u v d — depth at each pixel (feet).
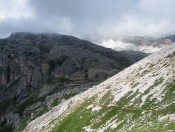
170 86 356.59
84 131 385.91
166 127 226.38
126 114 350.84
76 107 496.23
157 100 343.26
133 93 395.14
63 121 468.75
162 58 463.42
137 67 503.61
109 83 520.83
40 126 614.75
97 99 463.83
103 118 382.83
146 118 311.47
